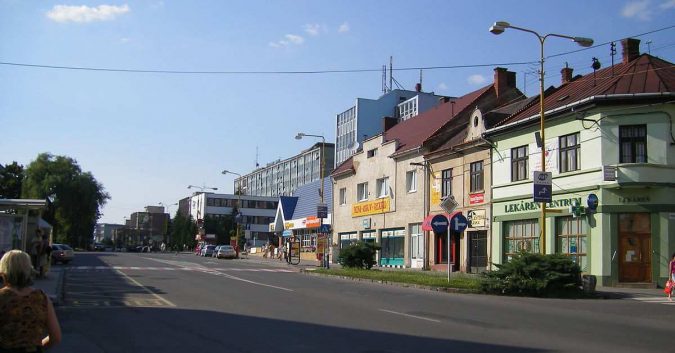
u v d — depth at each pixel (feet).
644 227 82.38
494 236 104.83
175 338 34.94
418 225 128.88
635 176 81.76
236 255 215.92
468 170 112.88
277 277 92.84
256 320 42.57
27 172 244.83
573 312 52.80
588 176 86.48
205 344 33.06
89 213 251.19
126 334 36.35
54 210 241.96
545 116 93.09
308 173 414.41
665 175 81.61
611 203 83.56
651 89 83.61
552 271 69.56
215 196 460.96
